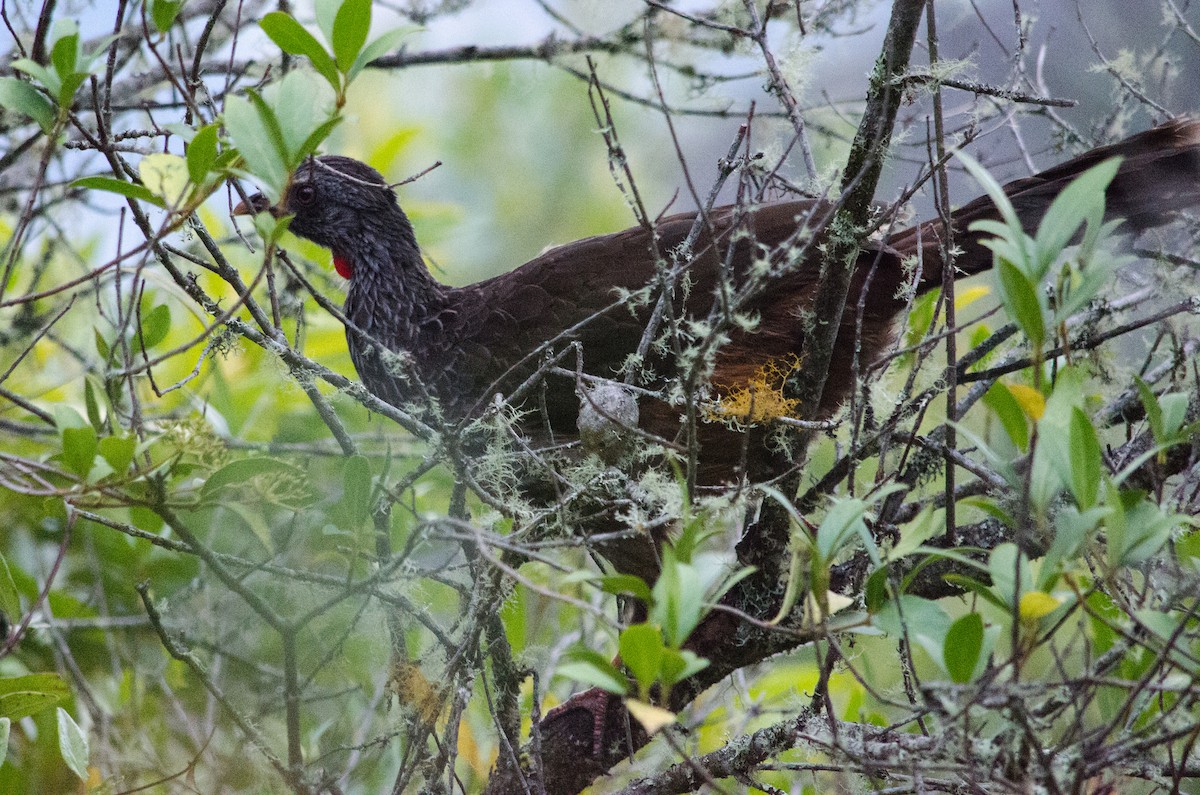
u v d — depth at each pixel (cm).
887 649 851
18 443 1000
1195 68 1004
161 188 500
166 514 536
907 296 632
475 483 580
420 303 905
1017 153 1041
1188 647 509
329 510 669
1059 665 427
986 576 648
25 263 1066
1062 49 1134
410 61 958
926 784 542
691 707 859
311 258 1081
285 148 462
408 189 1359
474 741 814
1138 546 429
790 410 678
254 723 697
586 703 722
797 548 481
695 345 737
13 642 549
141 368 550
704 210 535
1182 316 672
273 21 488
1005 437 842
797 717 638
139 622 820
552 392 826
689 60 930
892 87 564
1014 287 417
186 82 636
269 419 1009
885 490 449
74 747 585
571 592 840
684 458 684
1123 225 728
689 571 402
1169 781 509
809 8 849
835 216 602
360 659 816
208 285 977
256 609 562
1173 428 452
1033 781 448
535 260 877
